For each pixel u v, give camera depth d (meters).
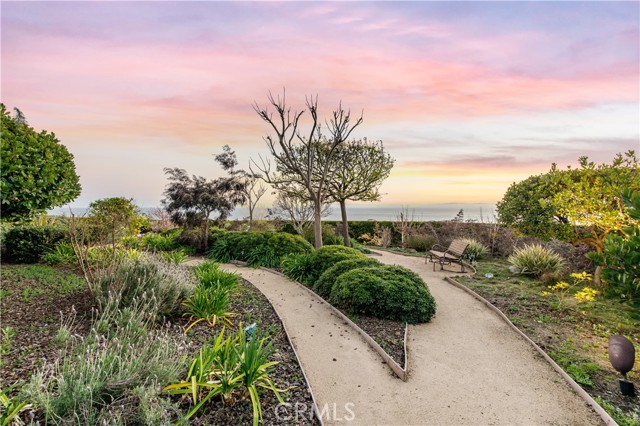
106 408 2.21
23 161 5.53
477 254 11.80
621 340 3.34
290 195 13.58
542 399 3.18
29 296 4.92
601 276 3.77
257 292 6.78
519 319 5.43
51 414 2.02
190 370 2.71
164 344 2.99
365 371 3.71
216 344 2.99
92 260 6.77
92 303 4.46
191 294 5.04
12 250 7.96
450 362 3.98
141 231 15.77
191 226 13.17
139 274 4.88
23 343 3.39
